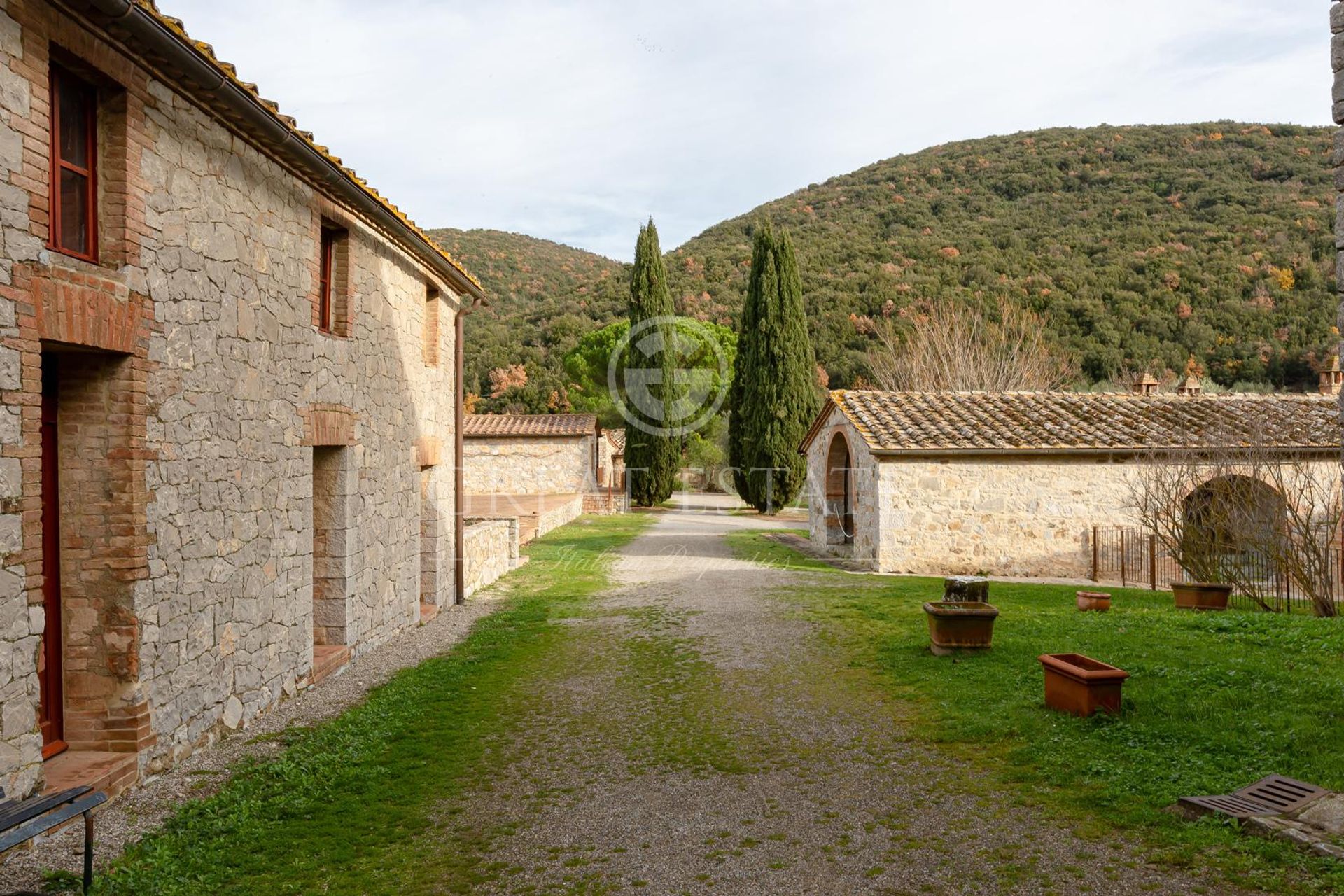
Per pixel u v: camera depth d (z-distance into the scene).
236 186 6.41
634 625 10.66
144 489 5.29
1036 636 8.96
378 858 4.37
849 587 13.52
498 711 7.12
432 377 11.64
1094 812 4.55
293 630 7.49
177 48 4.94
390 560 9.98
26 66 4.35
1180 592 11.33
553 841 4.57
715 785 5.34
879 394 18.00
